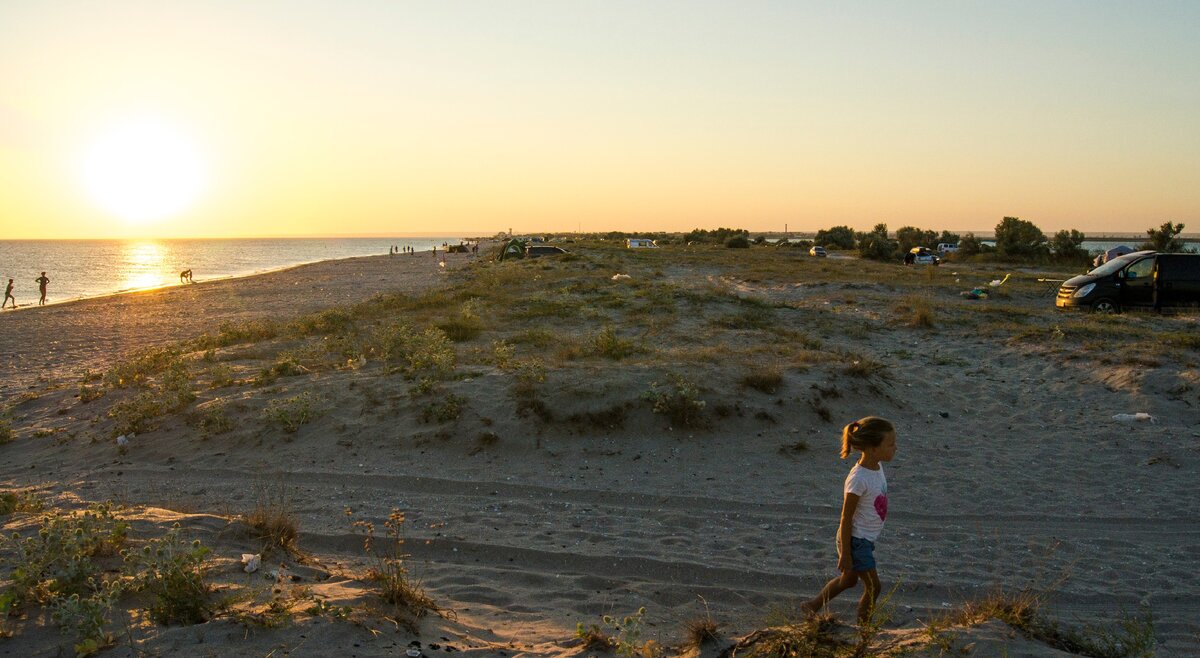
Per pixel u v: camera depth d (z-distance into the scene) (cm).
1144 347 1532
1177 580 643
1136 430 1102
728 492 860
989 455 1003
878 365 1360
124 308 3512
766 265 4856
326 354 1548
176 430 1065
